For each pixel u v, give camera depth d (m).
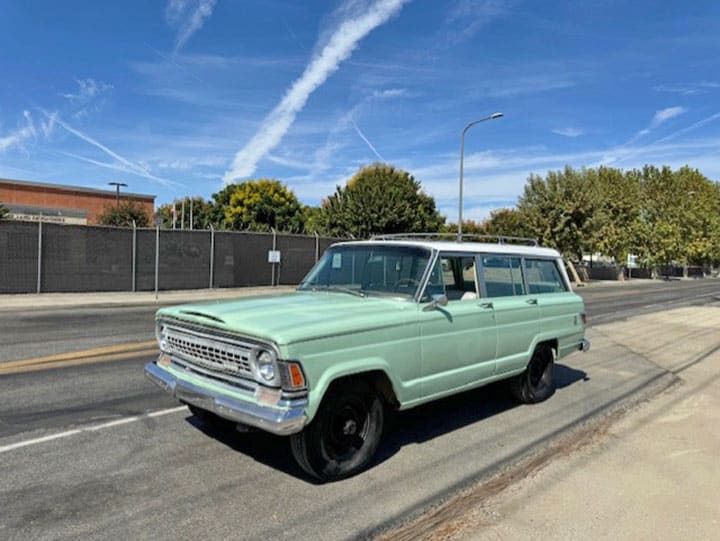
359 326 3.90
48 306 14.99
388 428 5.25
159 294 18.62
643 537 3.17
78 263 17.58
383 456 4.48
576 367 8.59
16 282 16.48
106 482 3.79
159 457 4.28
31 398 5.80
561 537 3.16
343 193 40.31
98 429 4.88
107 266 18.19
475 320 5.00
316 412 3.67
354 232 37.69
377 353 4.02
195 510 3.42
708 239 62.94
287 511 3.45
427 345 4.46
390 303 4.47
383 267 4.98
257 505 3.52
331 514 3.42
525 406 6.15
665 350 10.38
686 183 65.19
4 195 55.59
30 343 9.24
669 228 54.25
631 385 7.33
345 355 3.79
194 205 70.81
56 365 7.44
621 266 50.34
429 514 3.46
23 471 3.95
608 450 4.70
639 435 5.14
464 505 3.60
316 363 3.59
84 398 5.84
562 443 4.92
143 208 57.03
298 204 62.84
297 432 3.47
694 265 76.81
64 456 4.24
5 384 6.37
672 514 3.47
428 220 39.84
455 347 4.75
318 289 5.32
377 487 3.85
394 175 39.78
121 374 6.98
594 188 39.28
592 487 3.89
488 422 5.51
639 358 9.41
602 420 5.68
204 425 5.05
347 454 4.02
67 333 10.44
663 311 18.34
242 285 21.59
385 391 4.25
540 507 3.56
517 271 5.89
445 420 5.55
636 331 13.10
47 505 3.43
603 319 15.66
